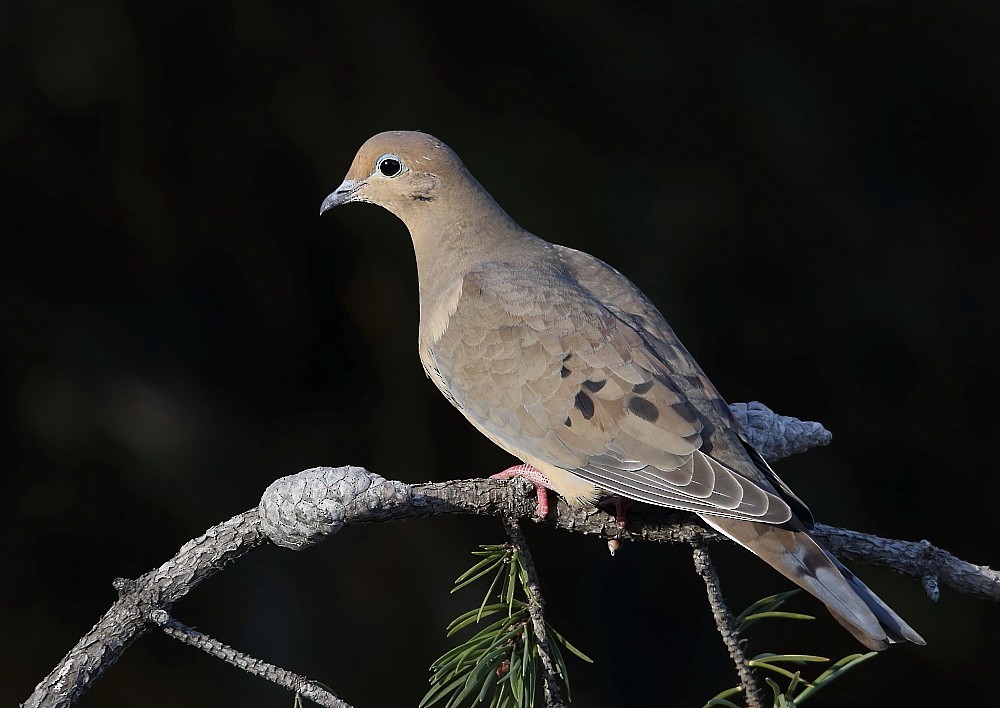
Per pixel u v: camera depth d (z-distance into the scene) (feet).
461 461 36.83
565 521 23.94
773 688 18.76
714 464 22.09
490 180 35.91
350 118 36.06
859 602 19.34
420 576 36.40
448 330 25.66
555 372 23.99
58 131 35.58
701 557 19.20
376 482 19.52
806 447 25.12
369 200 28.84
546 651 20.21
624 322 24.57
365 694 35.24
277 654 35.37
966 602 38.06
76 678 18.62
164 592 19.17
